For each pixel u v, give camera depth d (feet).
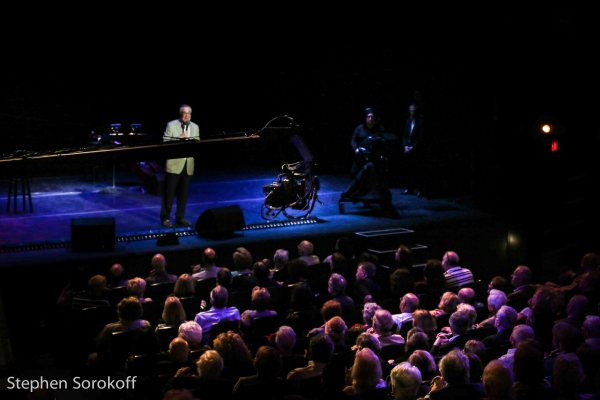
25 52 49.88
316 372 20.48
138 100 53.16
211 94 54.19
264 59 53.67
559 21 43.04
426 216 42.16
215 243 36.45
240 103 54.54
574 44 43.34
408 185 48.39
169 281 31.01
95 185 49.29
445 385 19.04
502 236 42.75
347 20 51.60
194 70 53.47
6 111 50.39
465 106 45.91
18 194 45.83
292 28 52.80
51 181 50.44
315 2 52.03
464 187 47.19
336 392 18.62
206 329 26.23
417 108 44.96
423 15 47.85
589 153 45.44
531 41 43.01
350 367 22.08
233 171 54.60
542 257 43.37
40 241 35.70
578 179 45.06
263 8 52.54
